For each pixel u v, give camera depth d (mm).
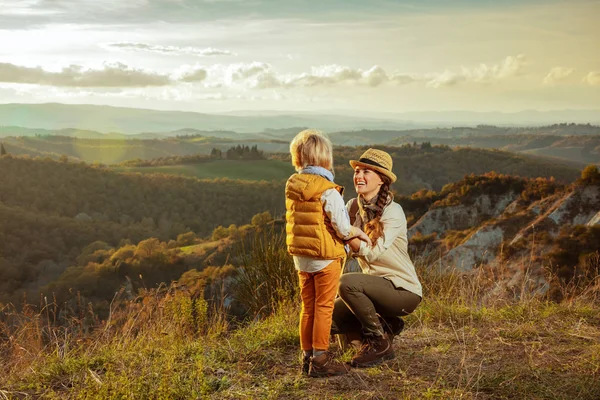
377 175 3209
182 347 3594
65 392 2996
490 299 4734
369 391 2803
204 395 2814
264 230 5516
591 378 2834
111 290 54406
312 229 2912
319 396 2783
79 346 3629
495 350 3398
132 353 3479
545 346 3453
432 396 2691
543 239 31109
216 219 136125
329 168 3039
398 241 3252
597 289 4531
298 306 4617
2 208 113875
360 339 3465
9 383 3143
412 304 3293
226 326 4152
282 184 160875
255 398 2789
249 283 5078
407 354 3383
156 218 134250
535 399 2662
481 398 2707
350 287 3172
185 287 4246
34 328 3717
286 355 3496
